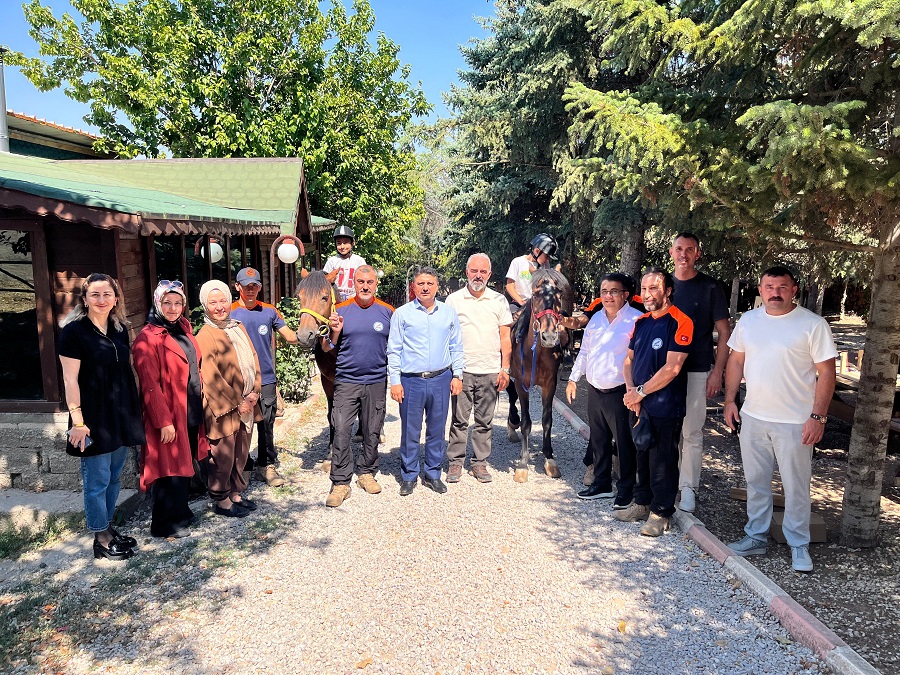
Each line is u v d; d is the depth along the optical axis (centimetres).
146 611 388
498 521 521
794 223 521
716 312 506
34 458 576
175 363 471
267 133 1802
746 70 497
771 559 455
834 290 2308
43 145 1544
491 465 675
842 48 435
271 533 500
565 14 1140
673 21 485
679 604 396
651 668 335
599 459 564
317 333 536
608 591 411
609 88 1245
